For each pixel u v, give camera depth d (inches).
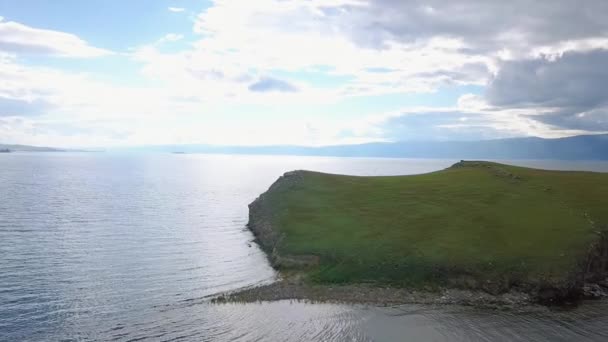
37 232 2448.3
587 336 1227.9
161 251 2095.2
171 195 4626.0
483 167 2930.6
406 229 1884.8
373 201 2319.1
